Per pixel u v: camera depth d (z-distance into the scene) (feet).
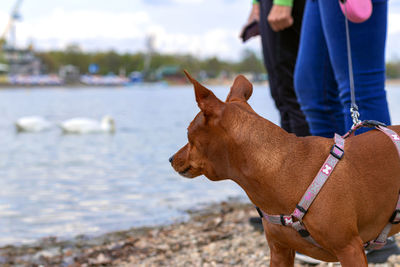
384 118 9.22
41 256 14.92
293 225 6.82
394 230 7.23
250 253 13.10
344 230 6.61
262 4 11.75
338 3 8.88
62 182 26.23
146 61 620.08
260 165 6.91
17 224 18.61
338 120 10.39
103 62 606.96
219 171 7.22
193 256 13.53
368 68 9.06
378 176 6.92
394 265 10.48
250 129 7.00
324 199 6.66
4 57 502.79
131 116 83.82
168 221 18.39
